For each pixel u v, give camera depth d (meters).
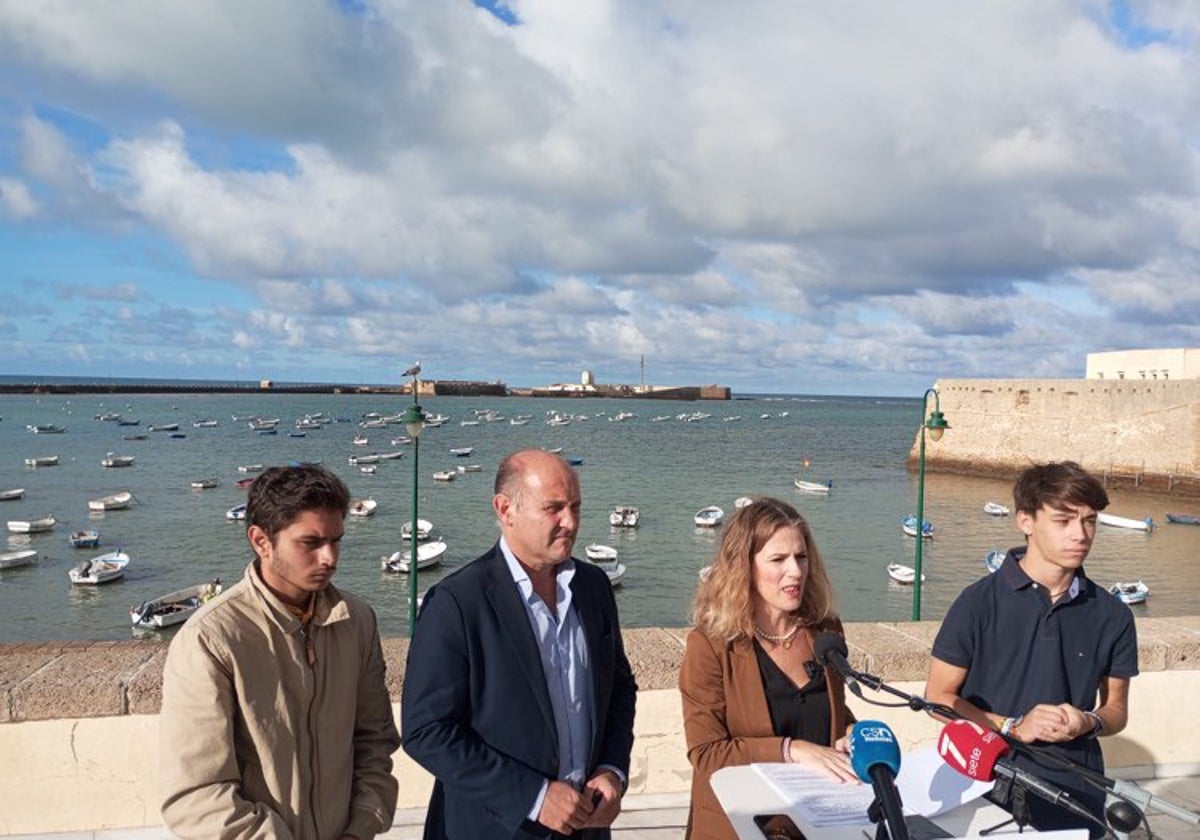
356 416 150.12
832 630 3.04
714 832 2.77
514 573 2.65
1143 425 55.69
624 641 4.59
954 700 3.08
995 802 2.64
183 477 68.75
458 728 2.49
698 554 43.53
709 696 2.91
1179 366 62.38
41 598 35.31
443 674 2.51
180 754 2.25
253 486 2.48
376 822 2.58
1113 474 57.12
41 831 3.75
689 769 4.36
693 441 113.56
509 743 2.53
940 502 59.44
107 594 35.88
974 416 68.50
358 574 38.81
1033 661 2.98
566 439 113.88
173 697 2.29
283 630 2.45
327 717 2.50
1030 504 2.96
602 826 2.60
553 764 2.57
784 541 2.88
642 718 4.32
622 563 41.47
